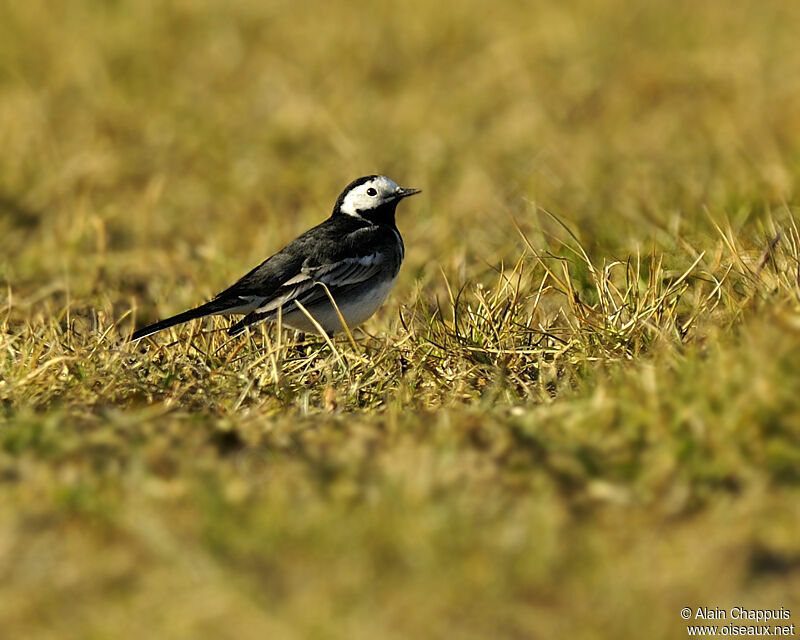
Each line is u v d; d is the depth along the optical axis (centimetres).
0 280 1605
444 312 1402
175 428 1035
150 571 805
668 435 945
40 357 1222
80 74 2595
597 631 745
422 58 2706
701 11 2911
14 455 966
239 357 1256
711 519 852
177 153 2177
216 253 1634
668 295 1239
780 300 1100
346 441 1006
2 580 800
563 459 933
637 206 1672
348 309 1351
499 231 1664
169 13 2948
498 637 741
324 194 1964
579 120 2286
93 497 886
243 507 873
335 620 752
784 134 2012
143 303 1552
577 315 1217
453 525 837
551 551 808
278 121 2330
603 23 2814
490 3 2981
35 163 2097
